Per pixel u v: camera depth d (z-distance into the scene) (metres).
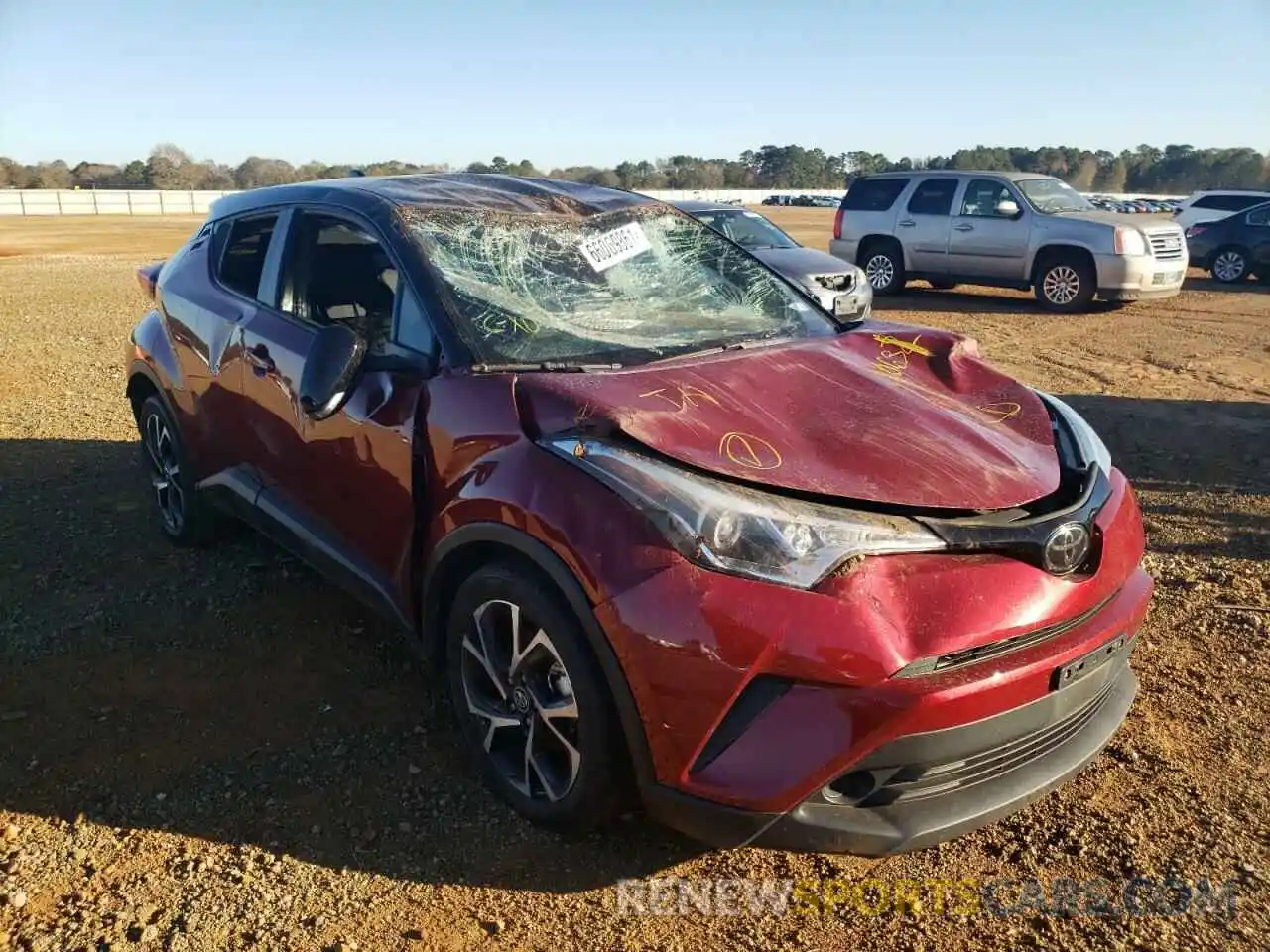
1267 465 6.44
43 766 3.17
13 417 7.31
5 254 23.72
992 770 2.56
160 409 4.72
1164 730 3.39
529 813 2.88
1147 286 13.49
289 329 3.82
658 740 2.42
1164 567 4.75
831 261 10.85
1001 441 2.93
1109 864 2.76
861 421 2.88
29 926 2.51
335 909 2.58
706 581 2.35
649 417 2.66
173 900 2.61
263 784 3.09
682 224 4.18
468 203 3.79
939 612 2.38
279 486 3.91
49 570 4.63
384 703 3.55
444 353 3.12
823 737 2.31
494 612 2.86
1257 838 2.85
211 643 3.97
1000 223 14.25
